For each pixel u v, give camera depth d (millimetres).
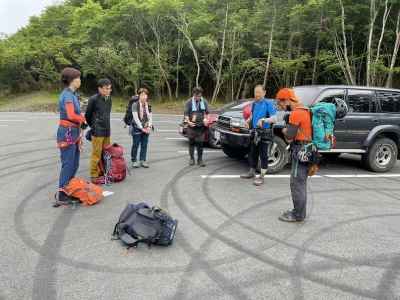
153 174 6695
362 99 7246
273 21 21781
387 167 7520
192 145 7406
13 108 24422
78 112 4957
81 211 4703
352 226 4422
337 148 7059
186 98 28484
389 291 3014
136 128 7062
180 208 4895
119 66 25844
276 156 6863
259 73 25578
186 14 24453
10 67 31531
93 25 26203
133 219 3838
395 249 3811
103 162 6090
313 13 20750
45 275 3146
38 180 6164
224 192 5652
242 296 2893
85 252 3586
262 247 3785
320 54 22453
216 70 26234
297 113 4203
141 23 26125
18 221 4336
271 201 5270
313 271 3314
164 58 26641
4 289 2922
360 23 21641
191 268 3318
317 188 6121
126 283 3047
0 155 8203
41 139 10516
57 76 30328
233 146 6836
